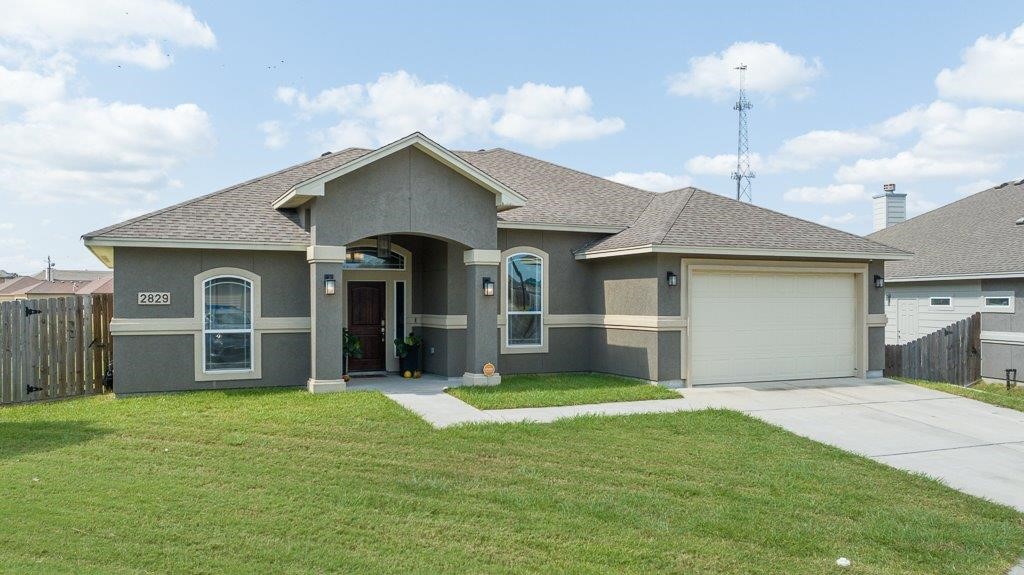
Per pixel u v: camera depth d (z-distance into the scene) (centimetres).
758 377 1574
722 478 832
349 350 1530
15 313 1291
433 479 797
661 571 580
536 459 893
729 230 1552
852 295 1683
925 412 1252
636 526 674
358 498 727
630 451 941
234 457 873
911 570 601
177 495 726
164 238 1301
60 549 585
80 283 5356
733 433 1052
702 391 1436
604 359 1652
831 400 1354
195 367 1361
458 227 1445
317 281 1353
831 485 816
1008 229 2077
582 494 761
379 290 1697
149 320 1325
